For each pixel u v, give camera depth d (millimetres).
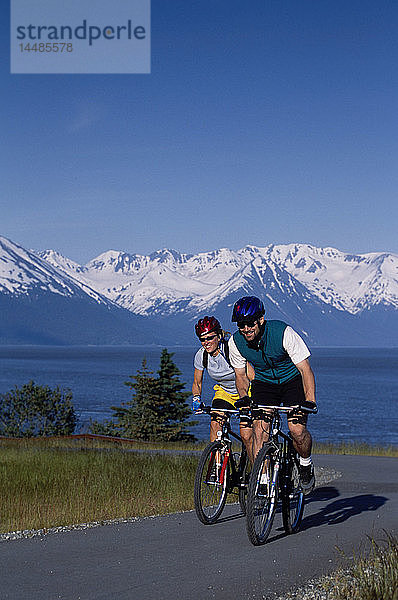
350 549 6492
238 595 5078
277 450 6984
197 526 7734
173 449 28188
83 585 5309
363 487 13344
